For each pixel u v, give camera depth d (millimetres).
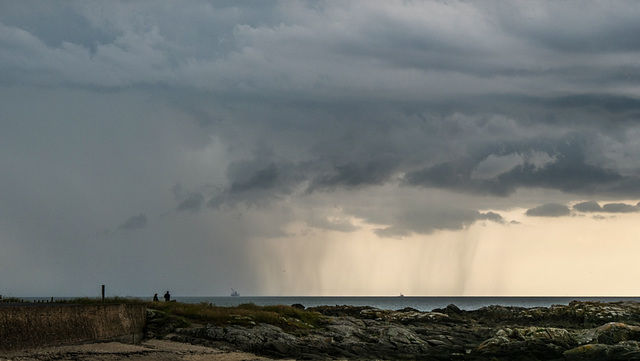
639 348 60719
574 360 61594
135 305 58781
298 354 58844
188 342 58438
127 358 43625
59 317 43531
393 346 68000
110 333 51031
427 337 75312
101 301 67688
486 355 64875
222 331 61781
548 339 68250
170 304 72250
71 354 40531
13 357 36500
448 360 62094
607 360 60250
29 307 40000
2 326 37125
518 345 66062
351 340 69875
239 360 50219
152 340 57469
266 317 71562
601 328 68500
